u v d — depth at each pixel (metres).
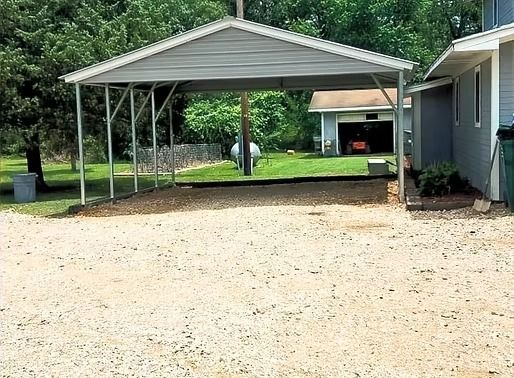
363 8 35.44
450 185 12.02
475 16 34.91
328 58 11.82
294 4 38.62
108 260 7.80
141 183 19.52
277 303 5.59
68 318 5.43
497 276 6.25
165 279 6.68
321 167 23.59
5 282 6.84
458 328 4.77
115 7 19.02
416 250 7.59
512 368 4.01
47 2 17.11
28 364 4.36
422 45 35.84
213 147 29.45
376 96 31.42
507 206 10.08
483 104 11.38
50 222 11.34
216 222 10.43
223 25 11.96
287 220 10.27
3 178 23.20
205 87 17.19
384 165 18.45
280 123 33.16
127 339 4.80
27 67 15.64
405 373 3.97
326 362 4.20
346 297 5.70
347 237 8.57
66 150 18.23
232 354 4.40
